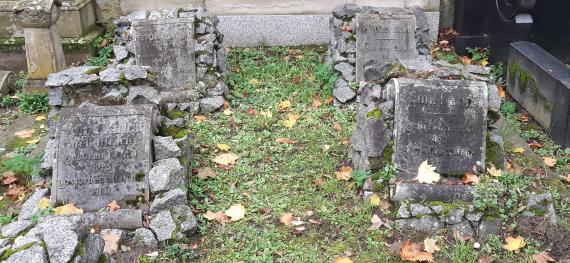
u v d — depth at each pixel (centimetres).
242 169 546
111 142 475
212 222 471
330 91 710
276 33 888
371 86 516
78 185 467
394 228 459
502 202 463
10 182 541
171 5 879
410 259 425
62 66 752
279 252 436
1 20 841
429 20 890
